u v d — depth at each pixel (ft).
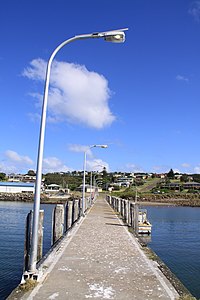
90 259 30.55
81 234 47.29
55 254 32.17
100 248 36.40
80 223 63.05
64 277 24.04
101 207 126.11
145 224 106.63
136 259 31.07
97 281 23.26
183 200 398.21
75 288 21.47
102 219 73.20
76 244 38.58
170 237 102.99
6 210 194.80
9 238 81.66
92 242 40.34
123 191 442.09
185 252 77.41
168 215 214.28
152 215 210.79
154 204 359.05
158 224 149.28
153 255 33.12
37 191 25.12
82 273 25.35
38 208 24.81
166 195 422.82
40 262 27.07
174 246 85.71
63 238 41.06
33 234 24.16
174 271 59.26
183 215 216.33
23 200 338.75
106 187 469.16
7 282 45.88
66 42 28.30
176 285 22.67
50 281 22.91
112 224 62.75
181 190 489.67
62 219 41.34
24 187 393.91
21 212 179.11
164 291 21.24
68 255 32.04
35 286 21.65
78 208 76.95
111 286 22.13
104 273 25.54
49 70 27.58
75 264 28.30
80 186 431.43
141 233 105.91
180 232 117.29
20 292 20.43
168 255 73.51
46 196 336.08
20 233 91.81
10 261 57.41
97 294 20.38
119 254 33.30
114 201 121.60
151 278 24.38
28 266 23.98
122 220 71.61
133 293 20.74
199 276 56.18
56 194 371.15
